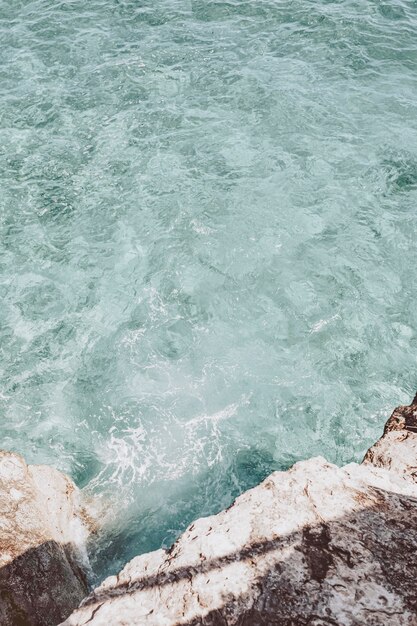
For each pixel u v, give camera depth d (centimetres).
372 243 998
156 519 694
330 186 1098
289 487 248
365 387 816
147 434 780
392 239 1002
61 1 1672
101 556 638
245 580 205
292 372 841
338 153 1164
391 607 189
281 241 1010
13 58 1436
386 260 973
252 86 1341
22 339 880
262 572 208
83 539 641
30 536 502
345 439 764
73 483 701
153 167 1150
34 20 1584
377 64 1409
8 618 422
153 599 209
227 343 883
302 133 1216
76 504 679
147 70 1397
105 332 895
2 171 1132
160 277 968
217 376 842
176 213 1060
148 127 1241
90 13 1614
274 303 928
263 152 1177
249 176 1128
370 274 954
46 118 1256
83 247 1013
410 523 227
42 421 789
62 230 1041
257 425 788
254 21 1572
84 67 1408
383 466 304
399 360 845
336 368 840
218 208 1070
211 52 1461
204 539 229
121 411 803
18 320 905
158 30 1545
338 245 998
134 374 845
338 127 1227
